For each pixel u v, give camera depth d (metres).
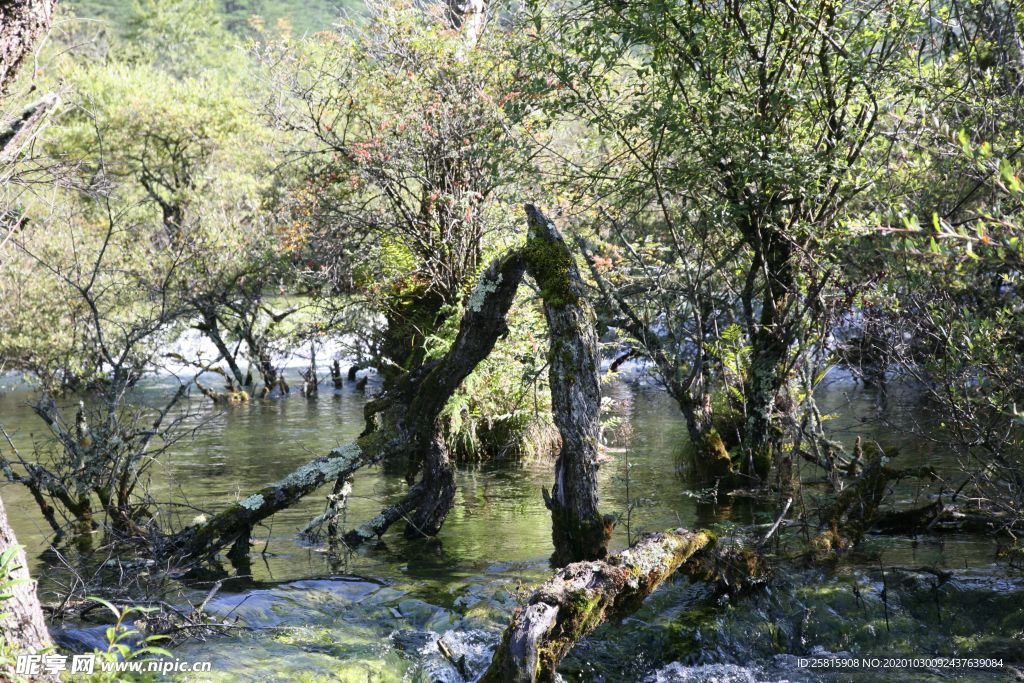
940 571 5.40
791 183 6.93
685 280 8.69
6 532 3.46
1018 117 5.78
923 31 6.94
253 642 4.64
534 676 3.84
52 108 4.01
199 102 23.66
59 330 14.32
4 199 5.56
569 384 5.34
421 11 12.28
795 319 7.73
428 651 4.76
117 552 6.24
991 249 3.63
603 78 7.37
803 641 4.97
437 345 10.59
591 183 7.95
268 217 16.66
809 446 8.05
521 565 6.11
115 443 6.79
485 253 11.12
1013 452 5.43
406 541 6.90
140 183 23.86
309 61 13.55
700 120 7.35
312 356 17.42
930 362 5.49
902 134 6.73
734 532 6.32
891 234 5.19
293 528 7.34
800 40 7.29
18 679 3.16
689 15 6.93
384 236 12.95
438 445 6.83
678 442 10.20
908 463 8.38
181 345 21.64
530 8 7.30
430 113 11.73
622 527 6.89
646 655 4.87
